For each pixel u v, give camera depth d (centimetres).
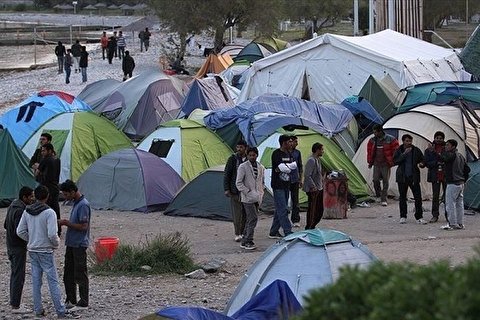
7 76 7538
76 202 1566
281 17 7756
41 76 7050
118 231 2438
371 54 3953
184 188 2688
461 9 9900
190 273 1873
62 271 1931
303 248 1407
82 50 6388
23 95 5969
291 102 3288
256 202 2133
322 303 552
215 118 3177
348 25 12544
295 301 1254
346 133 3294
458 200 2339
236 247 2188
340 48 4000
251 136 2969
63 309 1520
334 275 1352
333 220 2553
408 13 6369
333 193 2567
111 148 3238
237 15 7381
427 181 2591
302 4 9975
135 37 11106
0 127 2984
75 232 1557
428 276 534
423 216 2569
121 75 6750
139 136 4003
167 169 2862
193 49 9075
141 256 1953
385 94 3675
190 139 2992
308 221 2230
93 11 19938
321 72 4047
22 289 1602
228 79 5391
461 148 2931
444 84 3512
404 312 511
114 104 4138
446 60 4441
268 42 7556
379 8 6316
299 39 10356
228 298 1653
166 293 1709
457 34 10194
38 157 2486
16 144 3083
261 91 4141
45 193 1516
